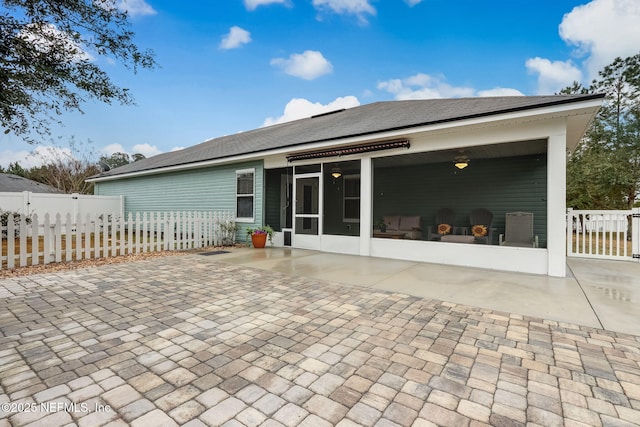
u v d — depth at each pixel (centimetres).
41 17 358
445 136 666
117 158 3344
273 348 269
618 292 452
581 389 212
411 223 1019
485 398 201
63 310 363
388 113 940
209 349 267
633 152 1255
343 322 331
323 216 863
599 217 771
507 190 955
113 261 684
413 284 496
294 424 175
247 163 1009
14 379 218
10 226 587
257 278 532
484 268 624
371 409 189
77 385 212
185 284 488
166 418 179
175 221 873
